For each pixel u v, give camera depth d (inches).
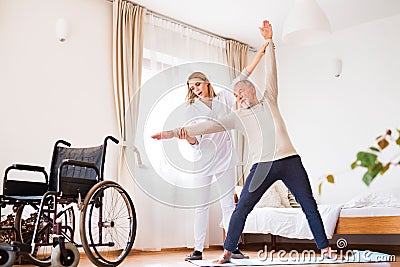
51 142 151.6
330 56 209.8
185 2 177.2
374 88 196.1
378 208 146.2
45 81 152.6
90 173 126.6
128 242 122.6
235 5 180.4
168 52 187.6
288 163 114.3
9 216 129.6
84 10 166.2
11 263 103.5
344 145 201.9
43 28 154.4
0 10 144.7
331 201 201.3
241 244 202.1
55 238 107.3
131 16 175.5
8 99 143.6
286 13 187.2
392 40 193.2
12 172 141.4
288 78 223.1
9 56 145.3
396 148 185.2
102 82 168.1
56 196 107.0
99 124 165.2
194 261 129.7
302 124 215.9
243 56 218.5
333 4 181.8
